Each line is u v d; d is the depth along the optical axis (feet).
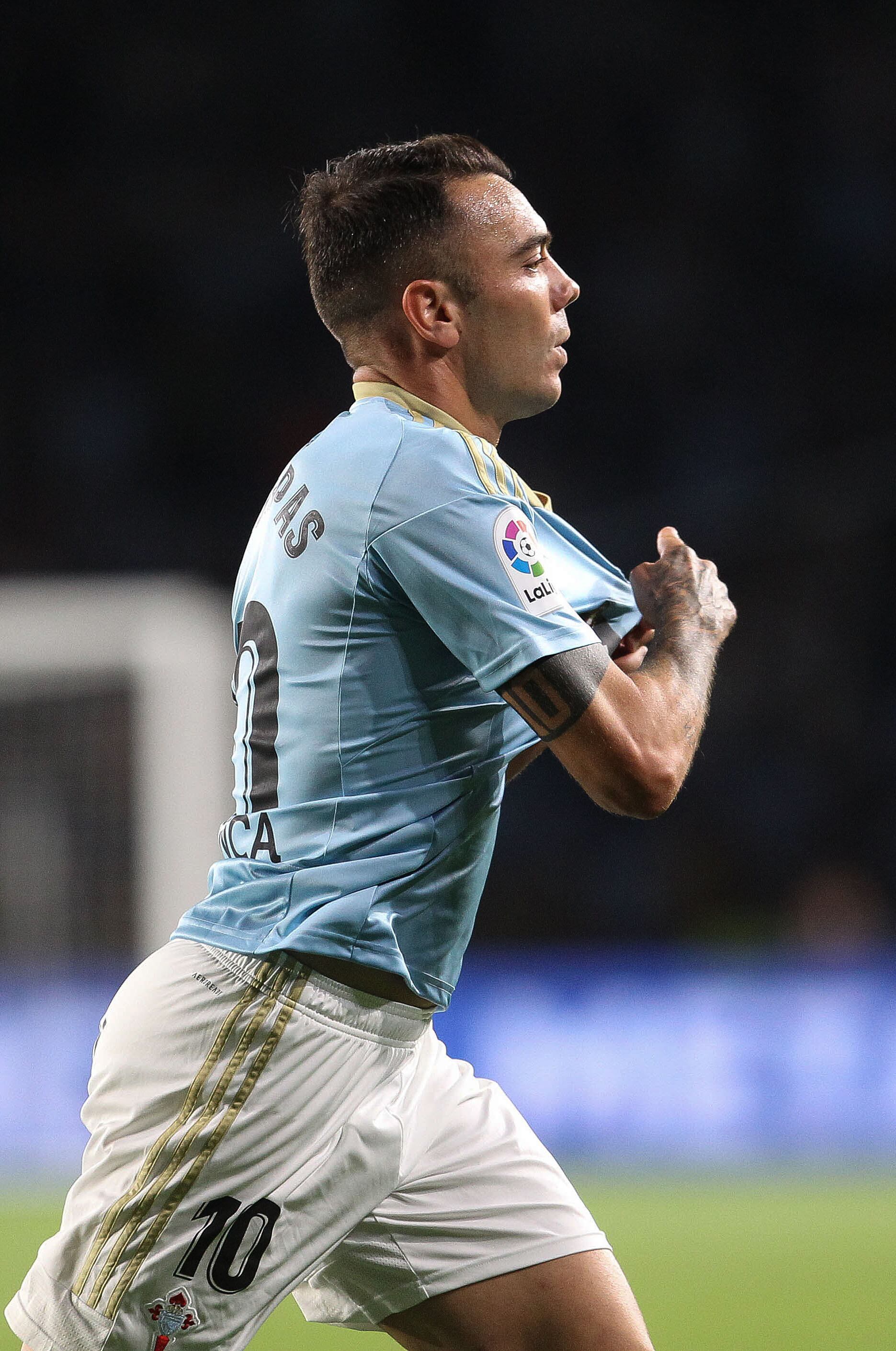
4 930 106.63
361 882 24.53
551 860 169.78
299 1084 24.26
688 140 205.46
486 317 26.53
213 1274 23.82
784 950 131.64
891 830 176.55
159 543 186.19
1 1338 50.26
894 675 185.68
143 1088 24.25
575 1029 113.70
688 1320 55.98
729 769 179.01
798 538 189.88
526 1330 26.05
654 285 201.67
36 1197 90.74
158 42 203.92
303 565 25.25
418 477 24.58
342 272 26.94
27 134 200.75
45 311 196.65
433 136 27.30
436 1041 27.53
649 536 191.11
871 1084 113.70
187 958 24.86
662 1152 112.68
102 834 106.93
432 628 24.62
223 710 113.19
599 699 23.99
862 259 200.64
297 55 205.26
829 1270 67.21
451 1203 26.00
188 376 194.59
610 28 206.69
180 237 199.21
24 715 107.76
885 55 204.44
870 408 197.26
